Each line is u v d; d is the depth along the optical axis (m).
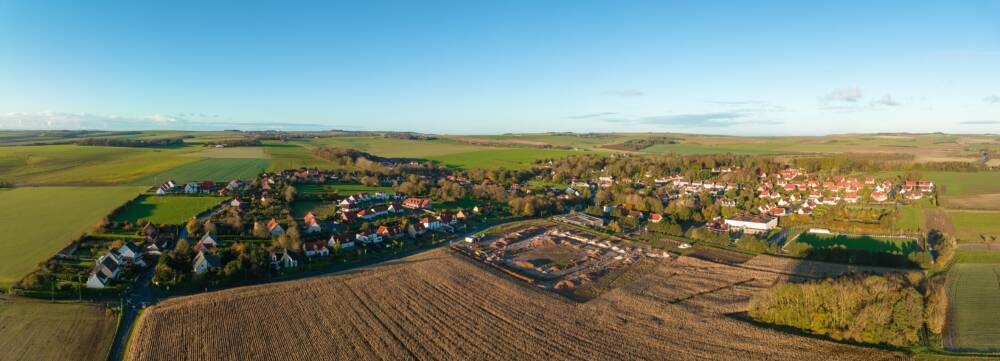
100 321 64.81
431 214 137.75
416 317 67.94
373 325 64.88
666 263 95.88
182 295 75.25
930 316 61.84
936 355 56.69
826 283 65.44
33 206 118.50
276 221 114.69
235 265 81.19
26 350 56.28
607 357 57.12
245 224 112.31
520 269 92.75
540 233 123.44
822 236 115.31
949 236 102.31
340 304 71.88
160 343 58.47
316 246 98.12
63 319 64.75
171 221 113.44
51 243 92.69
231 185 150.88
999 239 106.56
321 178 179.25
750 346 59.78
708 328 65.00
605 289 81.44
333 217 127.12
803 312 63.81
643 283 84.19
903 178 180.50
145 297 73.94
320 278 83.88
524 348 59.25
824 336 62.00
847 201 154.38
